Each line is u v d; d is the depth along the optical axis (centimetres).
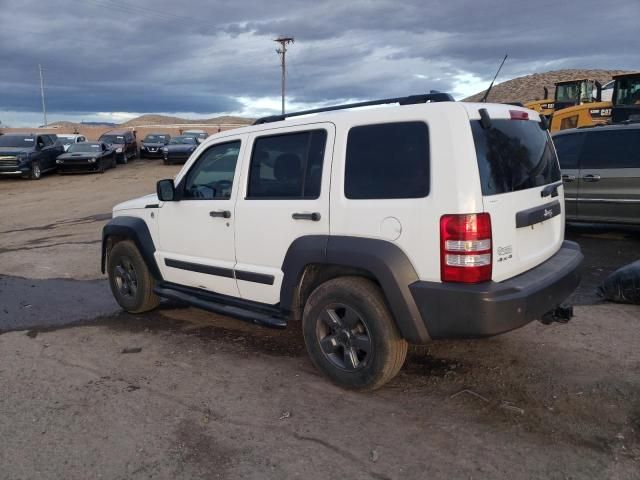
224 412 384
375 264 372
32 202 1750
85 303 664
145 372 455
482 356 457
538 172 409
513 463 315
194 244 512
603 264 740
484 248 348
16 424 375
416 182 363
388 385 416
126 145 3228
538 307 367
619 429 344
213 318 590
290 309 434
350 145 396
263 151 454
